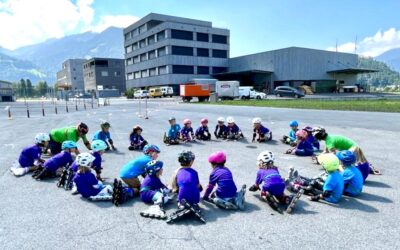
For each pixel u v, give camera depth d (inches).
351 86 2444.6
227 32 2842.0
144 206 165.3
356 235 128.6
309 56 2239.2
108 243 124.9
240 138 380.5
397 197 171.0
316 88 2310.5
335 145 210.4
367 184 194.5
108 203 169.6
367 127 448.5
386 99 1327.5
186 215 148.7
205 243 123.8
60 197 179.2
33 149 232.5
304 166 241.4
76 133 265.9
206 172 228.5
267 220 145.0
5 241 127.2
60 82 5585.6
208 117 661.3
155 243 124.4
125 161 269.1
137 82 3144.7
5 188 195.5
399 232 130.7
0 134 443.5
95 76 3673.7
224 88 1603.1
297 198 153.2
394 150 295.6
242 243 123.3
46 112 956.0
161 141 368.2
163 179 211.8
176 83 2576.3
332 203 164.2
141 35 2945.4
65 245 123.6
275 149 311.3
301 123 507.5
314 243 122.5
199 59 2684.5
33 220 147.8
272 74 2359.7
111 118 677.3
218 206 162.1
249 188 180.2
